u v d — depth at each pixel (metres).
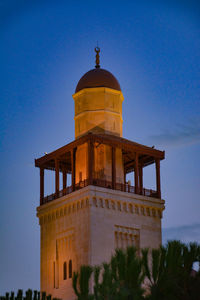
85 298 57.50
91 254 78.38
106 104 87.62
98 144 83.19
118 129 87.69
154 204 85.12
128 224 82.38
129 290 55.88
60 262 83.19
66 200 83.19
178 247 58.94
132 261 57.62
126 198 82.75
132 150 84.88
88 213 79.94
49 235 85.56
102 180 81.81
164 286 57.22
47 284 84.00
